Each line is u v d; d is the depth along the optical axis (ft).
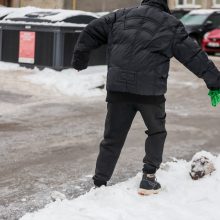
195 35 82.58
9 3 110.52
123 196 16.61
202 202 16.43
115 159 17.15
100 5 114.11
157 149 16.83
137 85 15.96
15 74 45.42
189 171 18.92
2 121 30.22
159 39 15.92
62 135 27.25
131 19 16.34
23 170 20.85
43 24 46.96
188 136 27.73
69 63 47.16
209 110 35.96
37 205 16.99
